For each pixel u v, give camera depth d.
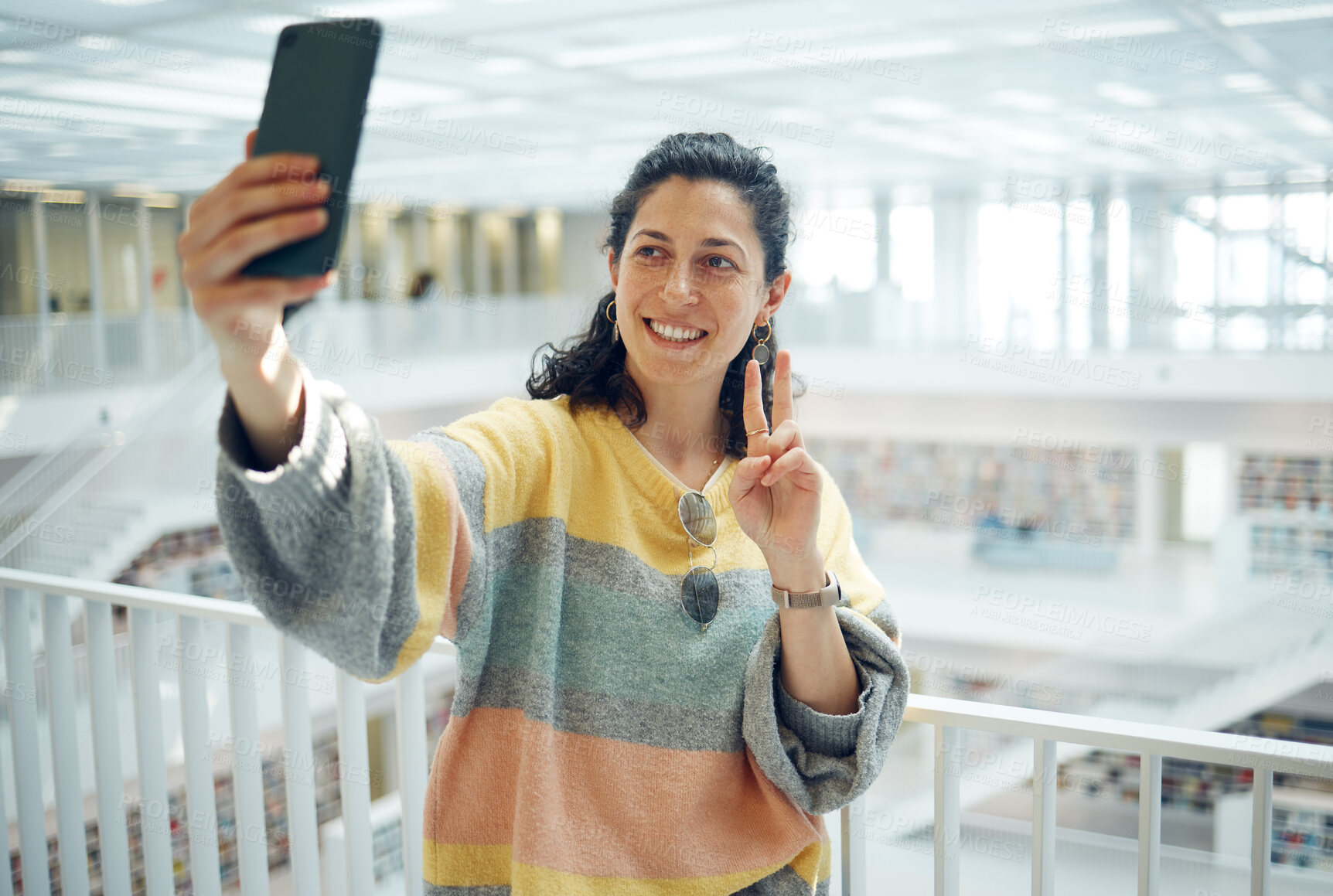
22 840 1.79
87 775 5.68
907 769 6.89
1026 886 2.68
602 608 0.96
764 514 0.94
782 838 1.01
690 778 0.97
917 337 13.45
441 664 7.64
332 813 7.78
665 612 0.98
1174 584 11.23
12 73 6.18
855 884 1.23
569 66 6.60
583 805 0.94
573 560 0.97
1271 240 11.91
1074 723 1.10
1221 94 7.68
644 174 1.00
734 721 0.99
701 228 0.98
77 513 9.68
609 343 1.06
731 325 1.00
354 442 0.71
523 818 0.91
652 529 1.00
